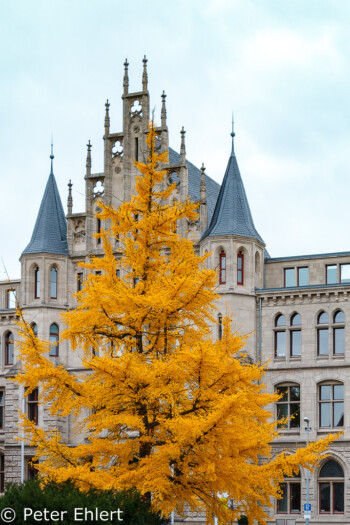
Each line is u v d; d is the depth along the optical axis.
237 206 65.00
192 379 30.77
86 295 32.28
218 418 28.53
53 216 69.25
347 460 60.38
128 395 30.66
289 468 30.88
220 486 29.84
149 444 31.28
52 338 66.88
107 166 67.44
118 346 33.25
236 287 63.44
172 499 30.08
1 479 68.44
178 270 32.59
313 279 66.19
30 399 66.75
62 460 31.06
